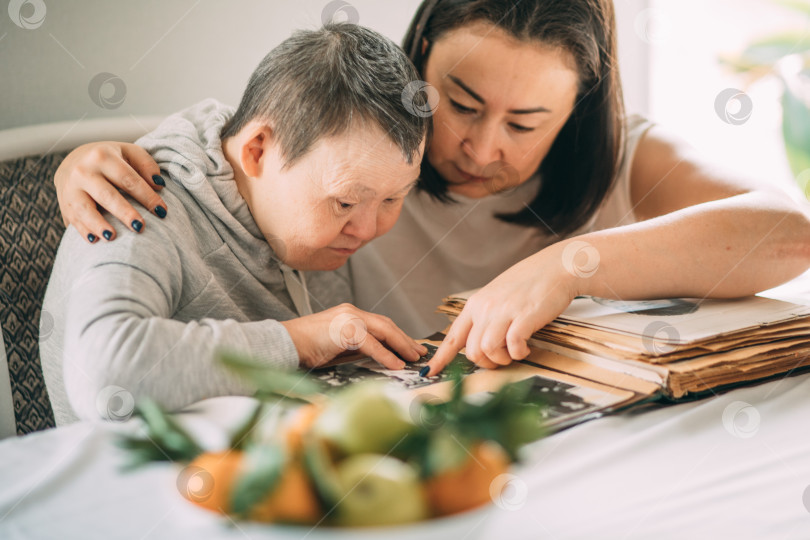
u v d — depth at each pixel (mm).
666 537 364
